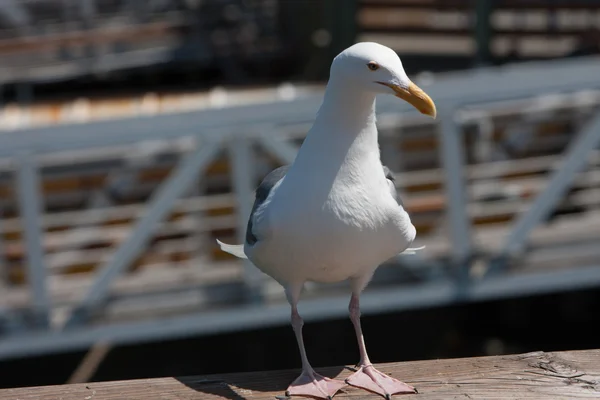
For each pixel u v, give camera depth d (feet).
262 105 25.05
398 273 28.02
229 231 29.89
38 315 26.45
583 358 11.28
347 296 27.61
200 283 27.76
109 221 30.14
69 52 40.81
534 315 33.81
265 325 29.81
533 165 30.50
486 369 11.25
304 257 11.21
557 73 25.66
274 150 25.26
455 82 25.64
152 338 27.27
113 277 25.68
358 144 10.85
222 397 11.09
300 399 11.19
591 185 32.78
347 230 10.89
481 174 29.71
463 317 33.94
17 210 29.76
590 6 40.47
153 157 29.55
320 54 43.68
